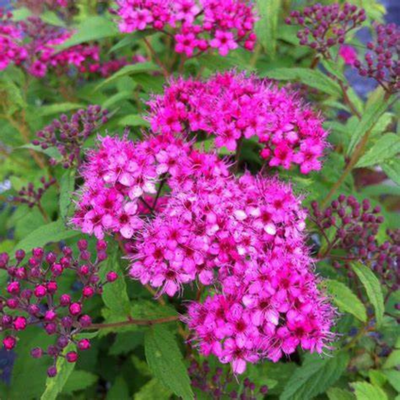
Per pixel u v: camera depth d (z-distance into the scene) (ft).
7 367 0.95
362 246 0.66
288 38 0.89
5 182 0.99
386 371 0.66
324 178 0.85
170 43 0.99
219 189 0.56
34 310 0.52
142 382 0.83
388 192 0.90
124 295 0.57
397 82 0.64
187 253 0.53
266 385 0.64
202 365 0.66
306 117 0.63
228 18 0.73
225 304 0.51
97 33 0.84
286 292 0.52
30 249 0.58
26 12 0.96
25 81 0.94
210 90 0.65
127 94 0.85
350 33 0.86
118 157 0.56
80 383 0.73
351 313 0.63
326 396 0.71
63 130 0.66
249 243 0.54
